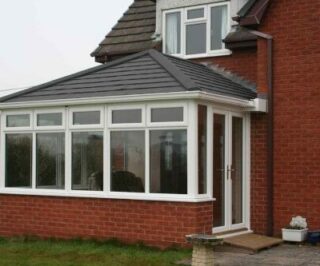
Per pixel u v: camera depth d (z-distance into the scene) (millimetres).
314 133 13305
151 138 12359
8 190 14203
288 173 13578
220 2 15906
